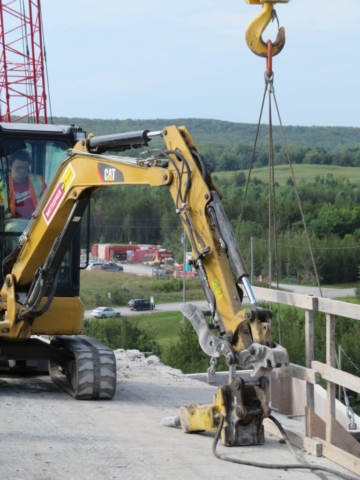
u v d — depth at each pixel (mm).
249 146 128125
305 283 62281
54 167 11188
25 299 10664
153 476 7070
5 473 7090
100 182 9141
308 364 8234
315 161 140000
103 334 50250
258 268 58344
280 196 80062
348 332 46406
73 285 11281
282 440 8234
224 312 7668
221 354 7605
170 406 10336
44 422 9133
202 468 7316
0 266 11062
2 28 27203
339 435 7984
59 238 9945
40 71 27391
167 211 84938
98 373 10445
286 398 12164
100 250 83125
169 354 44281
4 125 10992
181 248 79562
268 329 7297
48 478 6977
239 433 8000
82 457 7652
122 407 10148
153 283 71500
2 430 8688
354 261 63031
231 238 7633
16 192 11094
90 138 9438
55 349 11047
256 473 7184
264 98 8133
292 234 68688
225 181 95250
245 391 7922
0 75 27266
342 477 7098
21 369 11953
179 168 8055
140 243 85938
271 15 7848
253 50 7977
